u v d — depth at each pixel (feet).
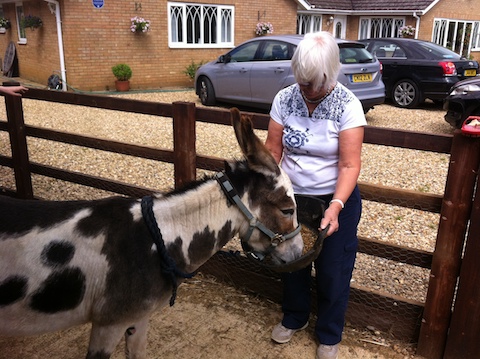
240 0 51.65
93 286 6.48
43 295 6.31
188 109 11.10
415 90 36.09
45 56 46.42
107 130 28.91
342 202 7.54
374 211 16.75
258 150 6.53
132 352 7.80
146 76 47.65
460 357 9.20
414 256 9.57
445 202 8.71
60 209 6.63
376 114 34.24
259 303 11.44
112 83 45.57
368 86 30.86
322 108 7.83
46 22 44.60
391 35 67.05
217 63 36.29
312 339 10.19
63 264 6.33
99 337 6.80
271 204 6.81
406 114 34.30
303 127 8.09
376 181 20.06
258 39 33.96
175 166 11.76
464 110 25.79
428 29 64.90
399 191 9.45
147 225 6.58
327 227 7.16
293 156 8.45
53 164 21.80
